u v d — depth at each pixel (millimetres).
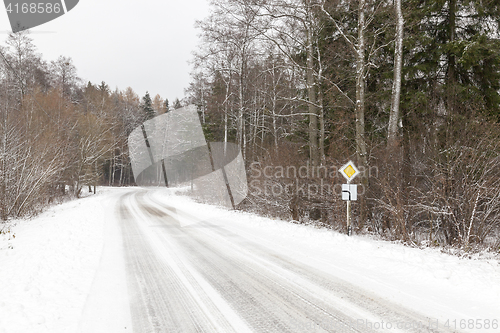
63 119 26047
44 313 3721
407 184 9570
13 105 19438
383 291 4473
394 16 11141
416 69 11570
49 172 17484
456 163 8359
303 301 4137
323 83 14438
